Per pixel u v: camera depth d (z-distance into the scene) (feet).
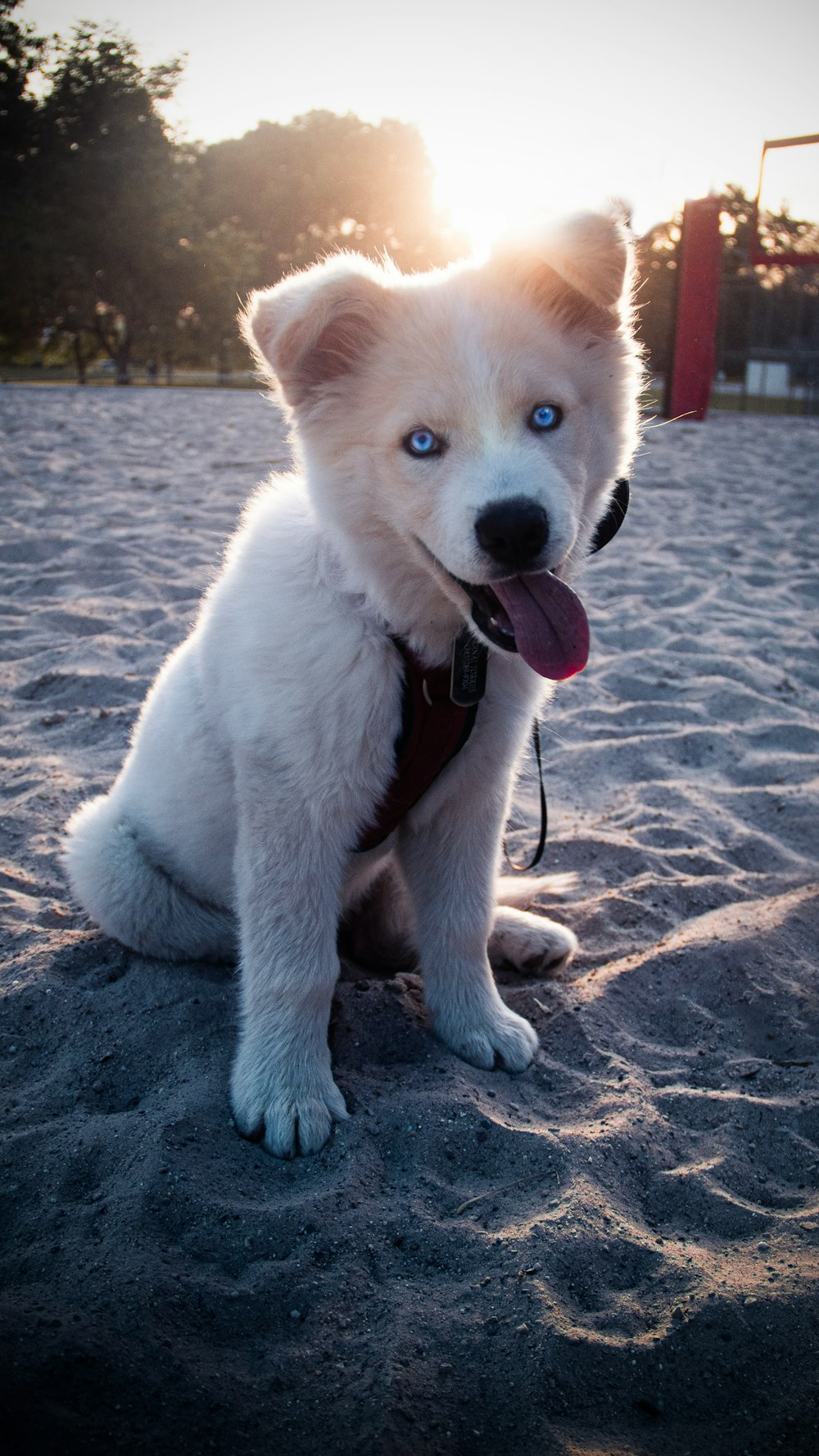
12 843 3.04
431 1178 2.05
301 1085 2.15
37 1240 1.88
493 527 1.90
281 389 2.11
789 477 9.73
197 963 2.63
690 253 14.66
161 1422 1.63
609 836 3.26
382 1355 1.73
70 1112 2.16
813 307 20.85
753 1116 2.24
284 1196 2.01
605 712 4.09
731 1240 1.98
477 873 2.38
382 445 2.04
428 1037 2.44
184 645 2.63
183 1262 1.86
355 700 2.11
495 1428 1.66
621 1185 2.06
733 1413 1.69
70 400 15.19
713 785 3.60
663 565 6.27
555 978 2.69
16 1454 1.56
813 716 4.15
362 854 2.40
